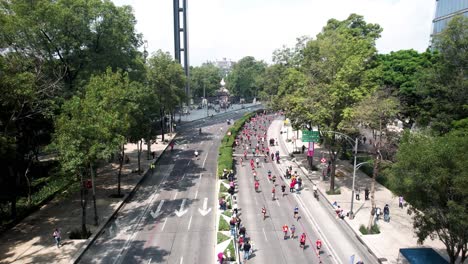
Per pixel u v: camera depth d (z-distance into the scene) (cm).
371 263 2978
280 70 8312
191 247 3209
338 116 4419
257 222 3766
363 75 4453
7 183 3766
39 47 4291
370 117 3722
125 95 4138
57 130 3400
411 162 2353
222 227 3553
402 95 5231
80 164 3247
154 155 6462
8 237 3378
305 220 3847
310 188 4909
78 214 3941
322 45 4734
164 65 7556
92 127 3269
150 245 3259
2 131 3397
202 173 5625
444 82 4522
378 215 3834
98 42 4953
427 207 2369
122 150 4450
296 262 2964
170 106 7781
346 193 4631
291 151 7094
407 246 3225
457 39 4353
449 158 2188
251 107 15900
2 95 3145
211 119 11712
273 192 4456
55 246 3188
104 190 4741
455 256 2427
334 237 3456
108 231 3569
